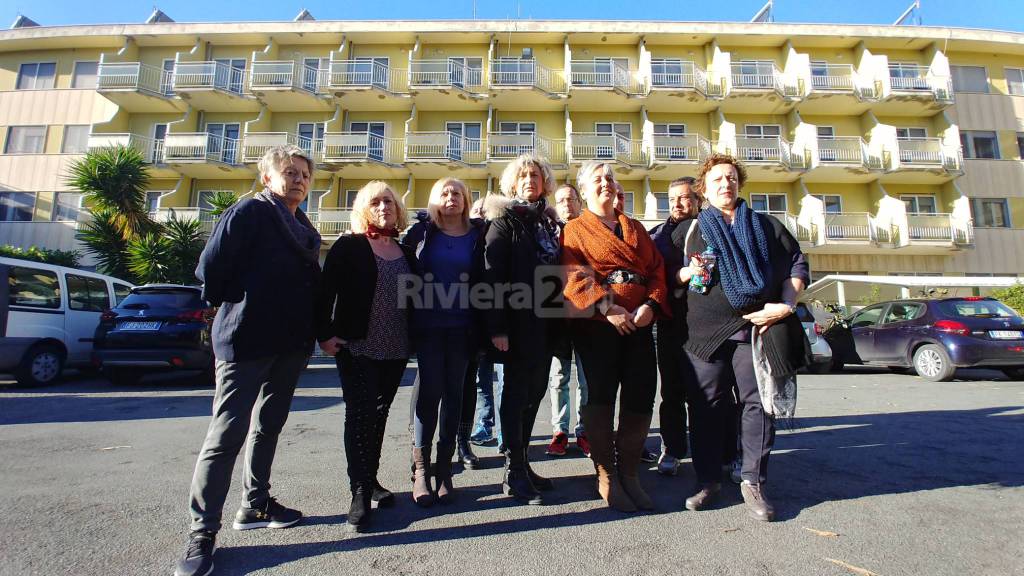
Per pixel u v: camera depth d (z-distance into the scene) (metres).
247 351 2.11
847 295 17.19
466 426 3.36
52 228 20.59
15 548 2.09
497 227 2.73
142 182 16.45
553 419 3.81
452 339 2.70
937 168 20.03
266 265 2.19
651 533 2.26
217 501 2.03
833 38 21.27
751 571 1.90
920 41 21.45
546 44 21.94
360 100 20.91
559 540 2.19
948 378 7.88
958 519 2.38
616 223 2.82
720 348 2.58
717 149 20.69
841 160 20.11
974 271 20.61
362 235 2.67
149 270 14.45
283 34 21.06
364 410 2.50
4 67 21.86
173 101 20.78
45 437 4.16
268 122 21.19
